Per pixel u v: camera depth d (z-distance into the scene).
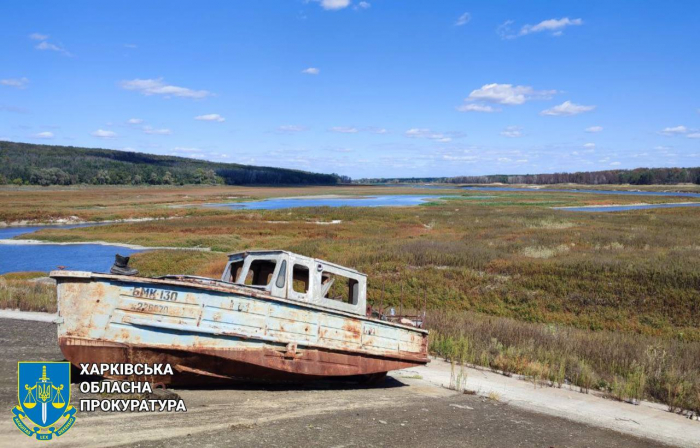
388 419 9.52
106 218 73.56
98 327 9.05
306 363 10.45
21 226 66.12
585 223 57.25
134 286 9.16
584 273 27.30
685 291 23.94
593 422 10.76
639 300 23.75
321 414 9.39
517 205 101.44
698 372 14.91
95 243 48.44
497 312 24.02
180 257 37.44
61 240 49.56
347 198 145.38
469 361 15.66
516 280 27.42
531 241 40.50
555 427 10.17
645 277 25.95
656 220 59.66
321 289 11.42
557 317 22.97
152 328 9.16
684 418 11.53
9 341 13.63
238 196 148.88
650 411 11.89
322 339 10.66
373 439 8.29
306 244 41.62
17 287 23.73
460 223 60.69
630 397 12.77
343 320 11.02
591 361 15.82
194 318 9.38
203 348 9.39
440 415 10.17
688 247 35.97
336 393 11.25
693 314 22.11
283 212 77.56
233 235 51.28
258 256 11.29
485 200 125.94
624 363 15.51
